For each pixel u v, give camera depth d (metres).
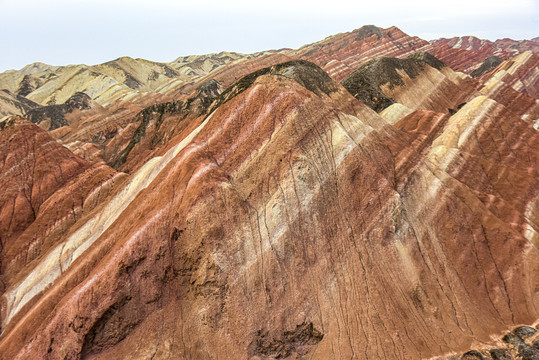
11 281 34.84
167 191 31.25
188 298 27.69
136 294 27.28
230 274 27.69
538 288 30.20
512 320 28.69
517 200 40.62
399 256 30.19
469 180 42.19
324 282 28.45
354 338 26.52
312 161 32.19
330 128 34.53
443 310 28.59
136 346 25.98
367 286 28.62
